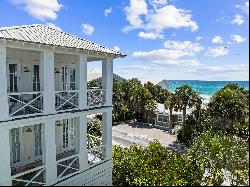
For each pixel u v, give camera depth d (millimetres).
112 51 12922
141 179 11133
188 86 25078
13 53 11664
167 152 12641
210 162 8633
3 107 9398
